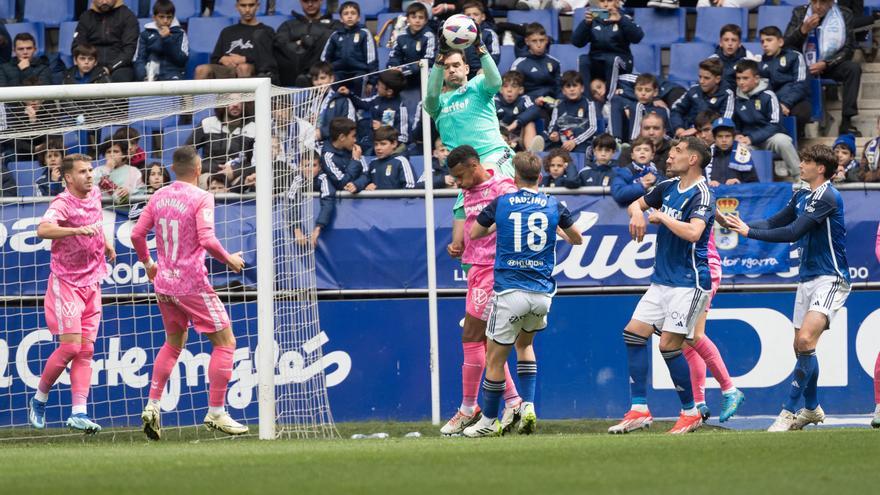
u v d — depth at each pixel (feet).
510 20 173.88
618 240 125.18
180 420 122.31
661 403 124.77
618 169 126.82
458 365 124.67
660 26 175.73
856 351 124.67
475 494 48.62
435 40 150.71
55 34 182.09
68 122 126.72
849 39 162.30
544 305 93.04
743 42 172.65
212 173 124.77
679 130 144.05
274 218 121.08
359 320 124.67
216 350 100.27
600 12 157.69
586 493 48.57
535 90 153.07
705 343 106.93
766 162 143.02
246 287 123.75
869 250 125.59
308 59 159.63
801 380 101.60
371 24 177.58
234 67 151.12
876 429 94.22
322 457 67.62
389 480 54.19
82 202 102.94
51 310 102.73
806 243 102.42
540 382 124.47
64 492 51.85
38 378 122.21
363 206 126.31
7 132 124.98
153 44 159.12
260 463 64.13
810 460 62.85
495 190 99.66
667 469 58.29
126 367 122.72
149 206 99.04
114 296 121.08
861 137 163.63
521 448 72.02
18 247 122.62
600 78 158.20
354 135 128.16
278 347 121.29
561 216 95.14
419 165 141.59
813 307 101.24
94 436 112.37
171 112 111.45
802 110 154.20
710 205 98.84
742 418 123.65
